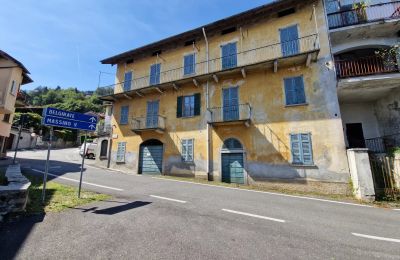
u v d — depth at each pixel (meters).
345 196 10.45
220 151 14.61
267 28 15.02
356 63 13.76
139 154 18.08
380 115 13.56
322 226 5.59
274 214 6.51
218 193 9.46
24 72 16.86
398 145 12.09
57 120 6.86
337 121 11.83
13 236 4.29
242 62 15.23
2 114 17.53
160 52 19.34
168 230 4.85
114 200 7.24
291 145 12.59
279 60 13.15
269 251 4.05
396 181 9.66
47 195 7.29
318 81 12.73
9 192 5.45
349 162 11.02
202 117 15.81
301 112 12.79
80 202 6.71
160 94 18.16
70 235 4.42
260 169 13.16
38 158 22.08
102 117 39.47
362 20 13.20
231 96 15.05
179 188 10.28
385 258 3.96
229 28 16.48
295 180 12.12
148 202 7.20
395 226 5.78
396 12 12.80
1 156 18.28
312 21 13.71
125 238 4.37
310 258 3.85
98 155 20.48
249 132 13.97
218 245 4.22
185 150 15.94
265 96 13.98
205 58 16.81
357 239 4.80
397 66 12.12
